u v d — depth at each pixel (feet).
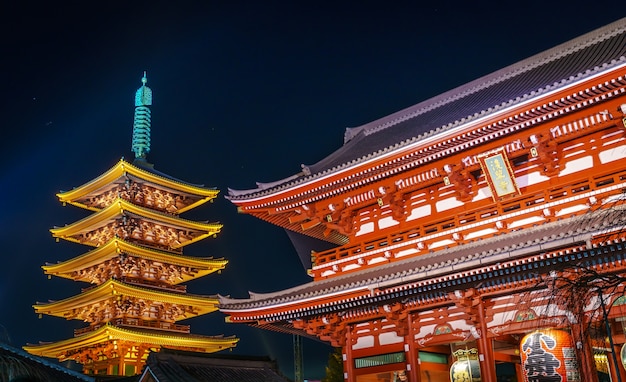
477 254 62.75
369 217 86.07
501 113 67.41
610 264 59.26
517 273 64.03
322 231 99.71
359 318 77.56
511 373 81.35
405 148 74.28
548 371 62.23
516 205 73.72
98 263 196.54
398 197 81.41
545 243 58.34
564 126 68.13
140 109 227.61
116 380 108.68
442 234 76.84
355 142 109.19
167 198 209.05
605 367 69.00
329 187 82.89
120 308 186.70
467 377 71.67
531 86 85.15
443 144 72.74
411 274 66.80
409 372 71.92
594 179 67.51
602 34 91.09
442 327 71.61
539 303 64.18
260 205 89.10
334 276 85.46
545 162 70.59
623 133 66.90
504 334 66.59
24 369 39.78
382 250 81.76
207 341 192.44
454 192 78.95
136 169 194.80
